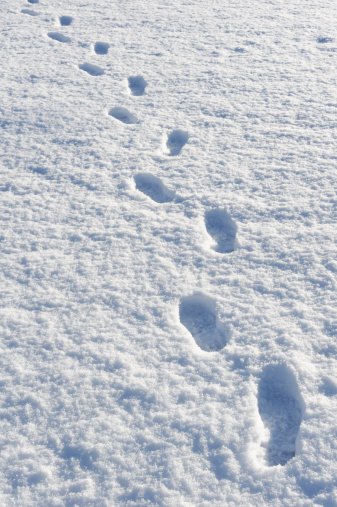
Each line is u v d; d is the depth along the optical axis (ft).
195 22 16.07
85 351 6.73
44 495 5.31
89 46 14.83
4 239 8.54
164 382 6.32
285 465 5.47
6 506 5.22
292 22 15.84
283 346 6.61
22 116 11.68
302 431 5.71
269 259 7.92
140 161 10.22
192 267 7.89
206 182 9.57
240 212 8.84
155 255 8.14
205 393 6.18
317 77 12.71
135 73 13.37
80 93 12.59
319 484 5.27
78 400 6.17
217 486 5.32
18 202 9.29
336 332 6.75
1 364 6.60
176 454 5.61
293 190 9.24
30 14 17.01
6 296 7.55
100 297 7.48
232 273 7.74
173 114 11.65
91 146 10.69
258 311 7.13
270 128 10.95
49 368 6.54
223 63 13.61
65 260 8.13
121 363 6.56
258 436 5.77
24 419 6.00
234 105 11.81
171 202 9.22
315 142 10.44
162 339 6.86
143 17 16.52
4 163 10.26
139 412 6.02
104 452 5.66
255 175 9.67
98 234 8.58
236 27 15.64
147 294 7.51
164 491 5.30
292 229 8.43
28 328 7.07
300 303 7.18
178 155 10.34
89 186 9.63
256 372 6.36
